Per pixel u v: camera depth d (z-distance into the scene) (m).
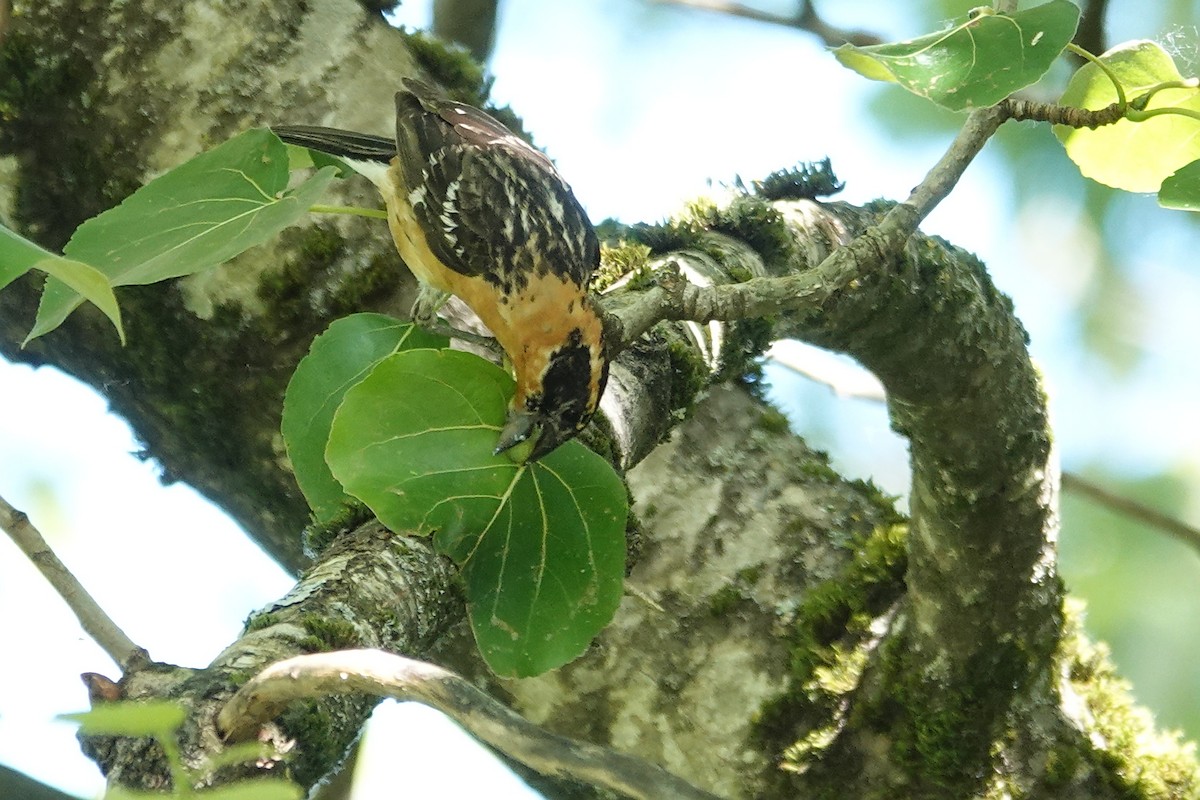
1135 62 7.12
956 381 9.01
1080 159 7.59
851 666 8.92
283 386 8.84
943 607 8.77
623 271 8.88
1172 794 8.87
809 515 9.45
